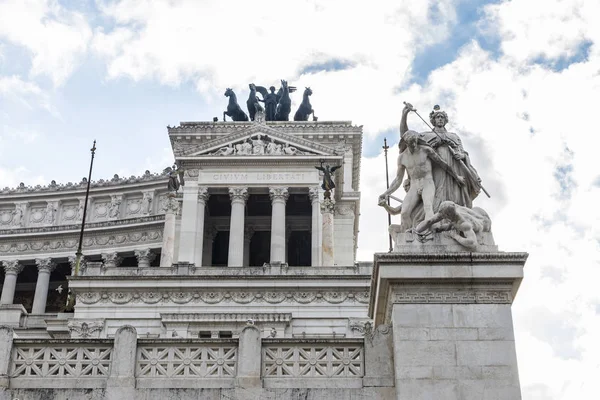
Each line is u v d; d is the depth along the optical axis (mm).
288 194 78062
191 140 86625
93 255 95312
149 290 54781
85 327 53219
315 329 53688
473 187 18906
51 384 16203
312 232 75625
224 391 15961
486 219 17656
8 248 96750
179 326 53031
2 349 16359
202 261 80125
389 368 16344
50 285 100312
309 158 78562
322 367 16469
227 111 95250
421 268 16812
